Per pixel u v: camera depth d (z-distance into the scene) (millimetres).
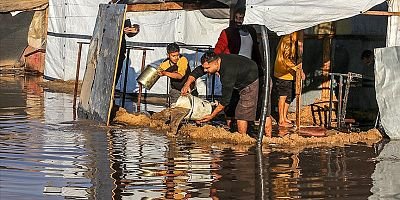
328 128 14961
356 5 13195
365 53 15578
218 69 12984
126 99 20109
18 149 11977
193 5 17953
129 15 18422
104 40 16156
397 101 13727
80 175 10172
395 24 13953
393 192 9492
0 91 21656
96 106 15602
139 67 20703
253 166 10984
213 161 11320
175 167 10805
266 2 12977
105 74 15500
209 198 9023
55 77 24703
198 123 14211
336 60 16828
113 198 8930
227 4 16234
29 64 28422
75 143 12703
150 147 12461
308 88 16641
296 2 13008
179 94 15203
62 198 8906
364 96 16797
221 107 13188
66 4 23828
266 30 12898
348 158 11773
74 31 23641
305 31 16734
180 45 19031
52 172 10320
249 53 14508
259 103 13227
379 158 11812
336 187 9711
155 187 9531
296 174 10477
